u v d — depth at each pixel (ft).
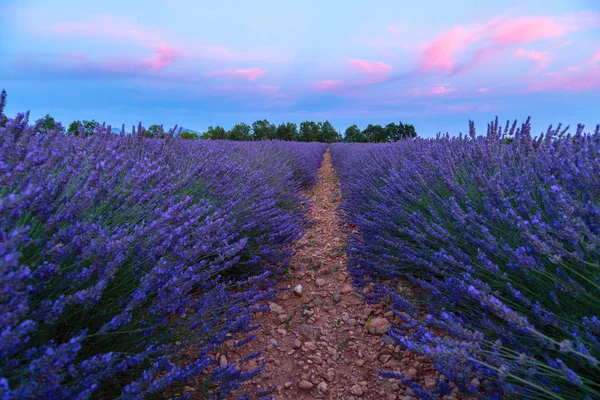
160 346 5.13
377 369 6.77
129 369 5.18
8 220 3.81
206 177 11.01
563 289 4.78
